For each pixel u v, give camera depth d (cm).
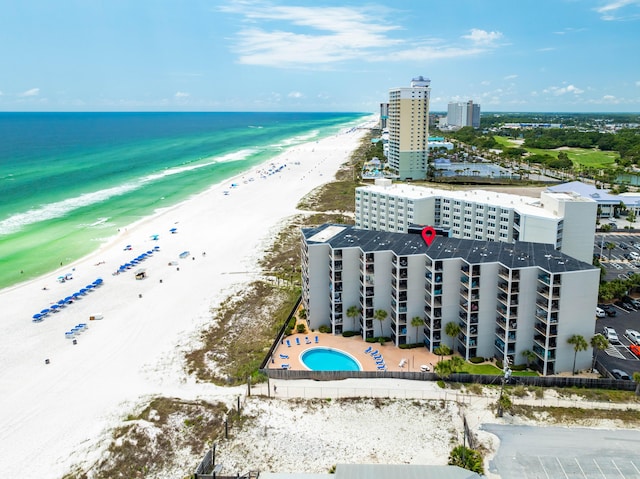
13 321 12425
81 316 12738
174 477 7194
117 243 18900
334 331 11419
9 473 7338
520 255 10144
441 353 10169
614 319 11850
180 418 8462
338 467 6656
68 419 8569
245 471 7238
